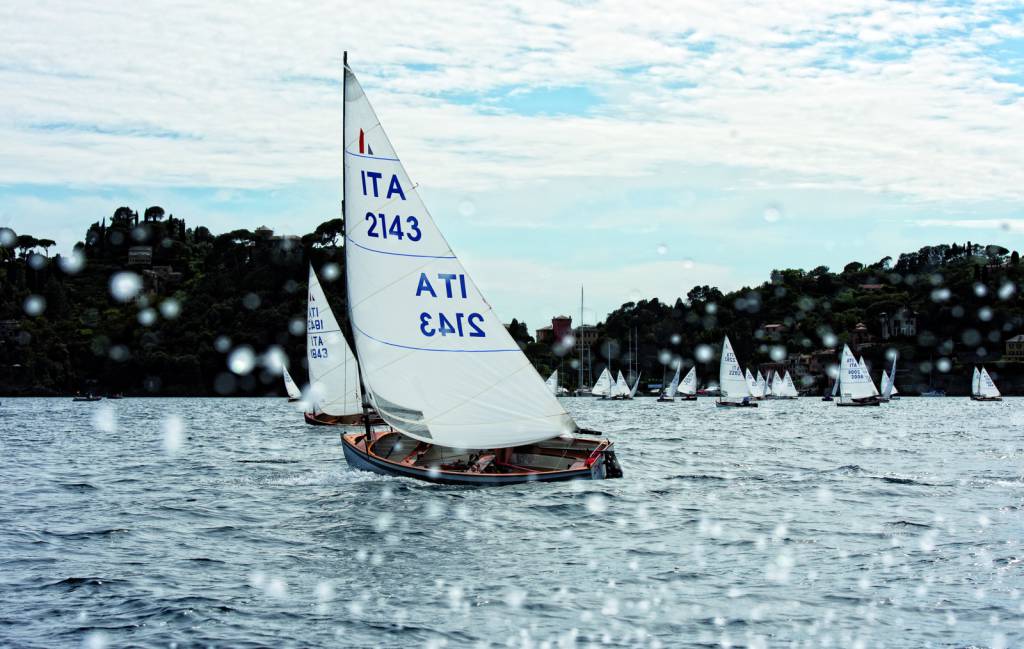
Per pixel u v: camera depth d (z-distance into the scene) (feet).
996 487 101.65
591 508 84.28
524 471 100.22
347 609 51.57
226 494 95.61
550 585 56.70
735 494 94.79
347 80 96.68
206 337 632.79
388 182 97.14
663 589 55.57
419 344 96.73
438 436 96.27
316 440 181.98
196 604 52.37
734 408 430.61
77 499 93.56
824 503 88.89
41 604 52.42
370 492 92.53
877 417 326.24
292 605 52.37
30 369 650.02
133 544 69.26
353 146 96.89
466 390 96.12
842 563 62.28
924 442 182.29
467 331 95.86
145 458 143.23
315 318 220.64
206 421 283.38
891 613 50.65
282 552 66.28
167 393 631.97
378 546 67.97
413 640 46.44
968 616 50.11
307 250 650.84
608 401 567.18
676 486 100.68
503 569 60.95
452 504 85.76
